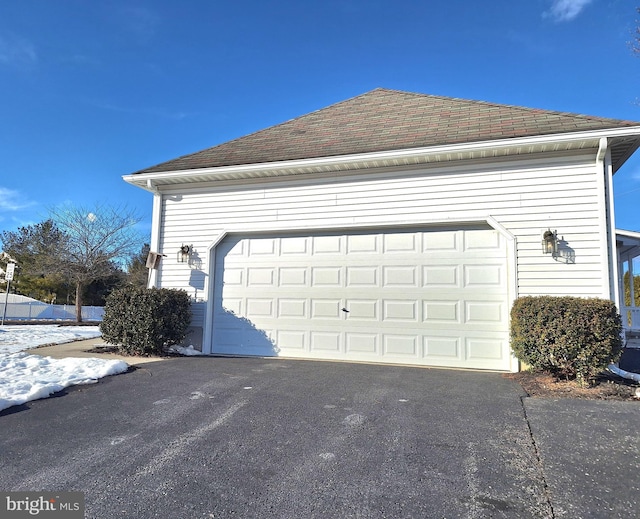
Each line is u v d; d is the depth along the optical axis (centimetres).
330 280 789
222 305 852
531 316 548
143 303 765
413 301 733
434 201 729
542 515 232
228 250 865
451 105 883
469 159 714
